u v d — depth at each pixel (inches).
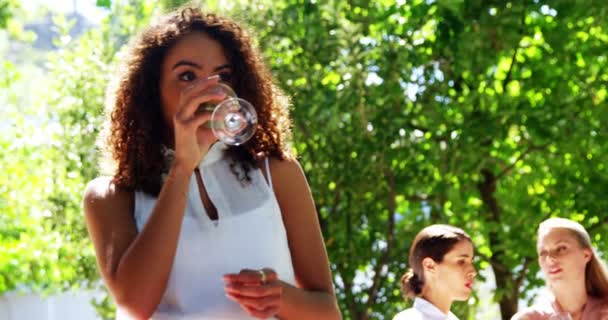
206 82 80.0
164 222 78.7
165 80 84.9
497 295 313.6
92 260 317.7
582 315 176.7
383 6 321.4
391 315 301.6
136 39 88.1
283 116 90.5
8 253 336.8
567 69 326.0
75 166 312.3
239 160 85.5
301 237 87.4
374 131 291.4
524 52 335.6
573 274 176.6
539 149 323.6
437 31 309.6
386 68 288.5
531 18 329.4
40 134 320.8
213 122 79.8
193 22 86.3
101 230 83.3
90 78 311.6
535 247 314.2
